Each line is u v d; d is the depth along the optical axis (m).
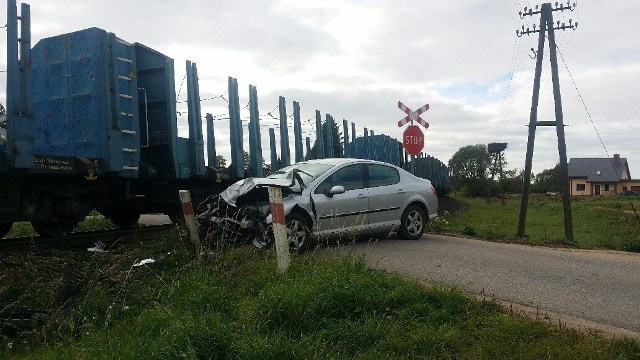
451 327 4.94
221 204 8.97
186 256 7.82
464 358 4.34
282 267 6.52
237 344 4.29
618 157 108.06
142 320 5.12
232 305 5.41
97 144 10.49
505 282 7.11
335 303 5.17
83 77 10.69
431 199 11.19
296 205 8.77
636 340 4.66
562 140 17.75
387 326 4.88
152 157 12.30
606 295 6.57
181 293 5.86
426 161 30.73
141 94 12.12
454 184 80.12
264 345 4.28
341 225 9.48
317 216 9.02
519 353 4.34
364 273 6.05
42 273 7.09
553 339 4.58
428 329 4.86
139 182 12.52
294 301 4.98
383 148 21.69
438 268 7.84
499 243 12.05
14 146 8.36
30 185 9.59
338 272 5.81
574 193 107.50
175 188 13.19
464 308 5.46
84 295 6.17
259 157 14.07
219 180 12.96
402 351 4.52
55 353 4.84
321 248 9.32
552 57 17.97
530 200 59.62
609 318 5.61
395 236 11.18
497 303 5.71
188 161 12.42
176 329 4.48
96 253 8.59
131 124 11.13
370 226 9.97
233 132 13.27
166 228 12.52
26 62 8.59
